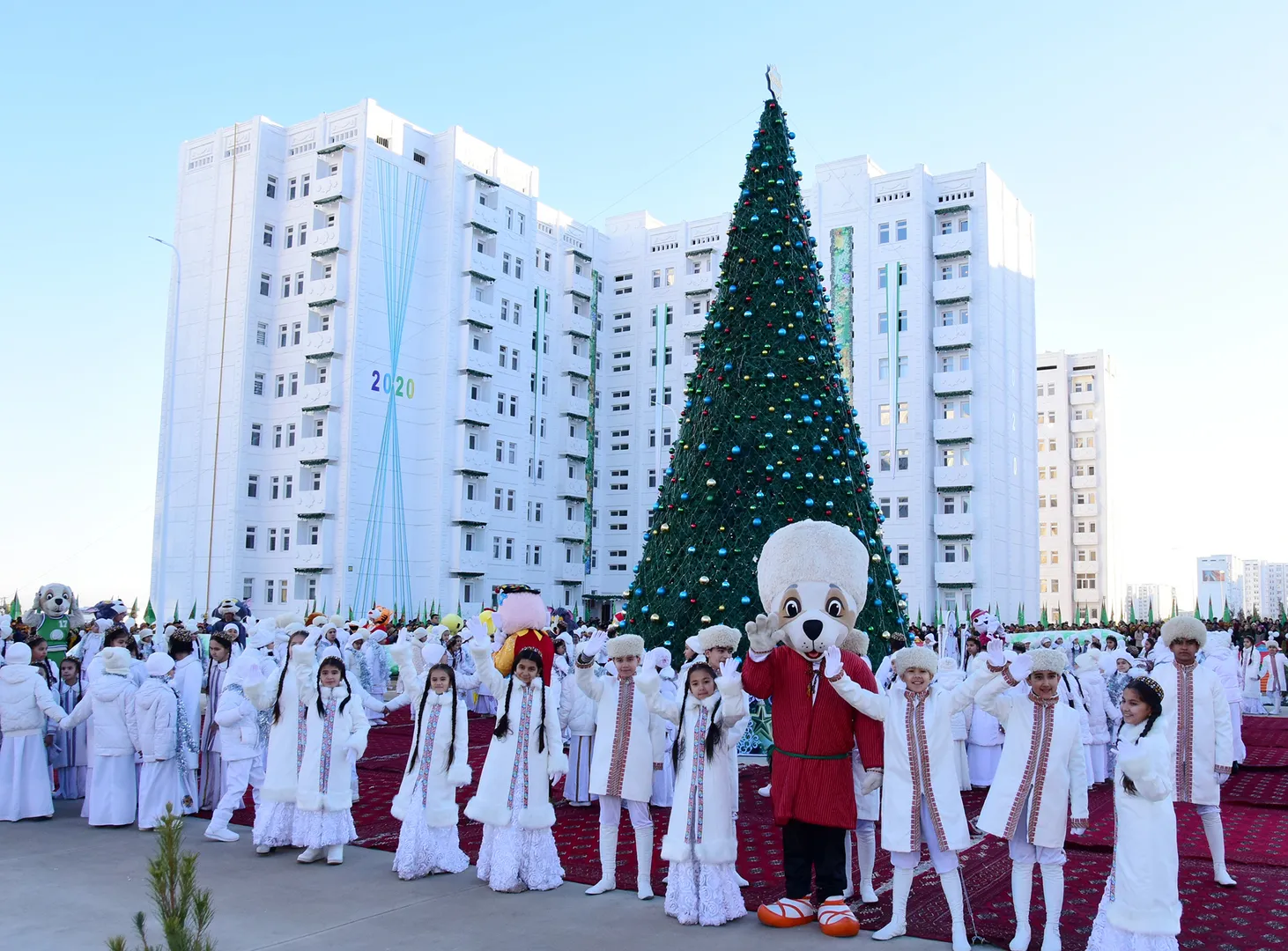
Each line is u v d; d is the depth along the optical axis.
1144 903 5.65
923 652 6.78
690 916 7.00
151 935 6.75
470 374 47.97
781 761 7.17
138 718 10.23
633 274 58.41
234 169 47.47
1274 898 7.82
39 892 7.85
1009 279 49.56
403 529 45.94
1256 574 197.88
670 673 8.73
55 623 14.05
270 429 46.22
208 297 47.50
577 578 54.25
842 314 47.81
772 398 13.52
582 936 6.75
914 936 6.74
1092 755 14.00
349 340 44.69
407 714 22.41
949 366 46.94
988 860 9.14
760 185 14.35
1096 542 76.88
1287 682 28.30
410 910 7.37
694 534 13.42
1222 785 13.96
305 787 8.84
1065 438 78.50
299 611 43.41
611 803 7.96
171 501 47.00
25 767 10.79
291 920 7.11
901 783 6.70
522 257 52.19
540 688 8.26
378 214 45.91
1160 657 14.45
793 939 6.70
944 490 45.88
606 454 57.88
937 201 48.03
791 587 7.44
